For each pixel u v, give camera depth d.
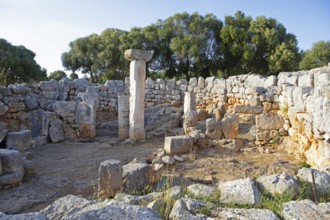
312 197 3.63
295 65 28.83
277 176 3.91
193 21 30.48
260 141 9.17
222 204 3.48
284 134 9.02
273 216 2.94
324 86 5.90
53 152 9.61
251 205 3.37
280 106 11.93
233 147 8.74
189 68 30.83
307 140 6.93
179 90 18.23
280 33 29.97
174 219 2.87
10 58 26.61
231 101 15.73
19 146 8.74
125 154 9.29
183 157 7.63
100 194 4.99
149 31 31.06
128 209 2.73
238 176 6.19
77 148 10.34
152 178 5.75
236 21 31.45
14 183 6.04
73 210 3.07
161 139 12.34
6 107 11.59
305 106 7.23
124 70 33.31
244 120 12.25
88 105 12.48
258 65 29.98
